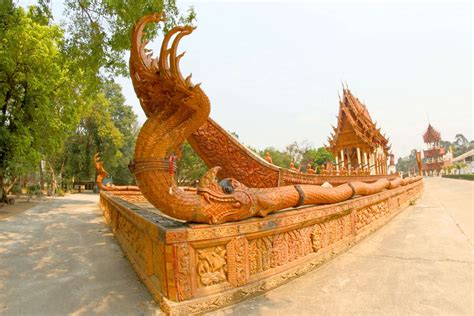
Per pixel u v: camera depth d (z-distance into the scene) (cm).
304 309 289
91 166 3466
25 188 3158
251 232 325
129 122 4306
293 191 394
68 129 1944
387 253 495
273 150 5075
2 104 1506
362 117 2441
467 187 2139
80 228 888
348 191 541
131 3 724
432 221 804
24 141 1478
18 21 1382
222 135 455
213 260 296
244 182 490
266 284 333
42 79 1560
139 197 1180
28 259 522
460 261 441
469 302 299
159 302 291
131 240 484
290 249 383
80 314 294
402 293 326
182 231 278
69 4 837
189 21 873
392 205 905
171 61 284
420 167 3070
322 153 5609
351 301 308
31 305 319
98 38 860
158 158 288
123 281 393
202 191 302
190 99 293
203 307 277
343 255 487
